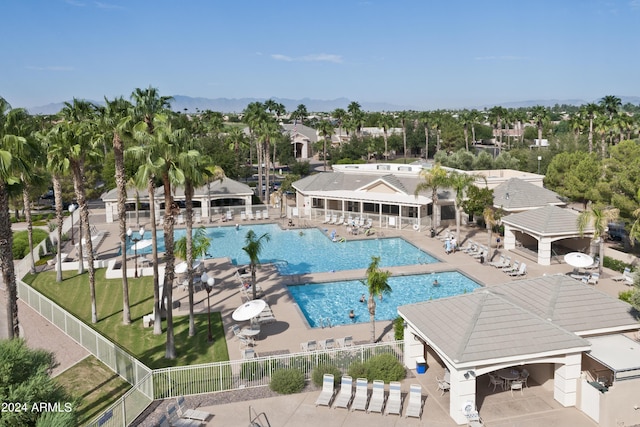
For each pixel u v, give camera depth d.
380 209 53.78
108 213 57.53
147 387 19.47
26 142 19.55
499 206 47.53
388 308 31.38
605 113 91.44
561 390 18.78
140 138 22.88
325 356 21.98
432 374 21.34
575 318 20.20
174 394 20.09
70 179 62.88
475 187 46.78
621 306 20.98
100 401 19.98
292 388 20.03
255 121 71.81
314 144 128.88
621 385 17.38
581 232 36.38
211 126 96.50
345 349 22.12
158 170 21.95
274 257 43.97
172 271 23.27
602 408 17.41
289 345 24.80
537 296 21.66
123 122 25.81
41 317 29.19
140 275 37.66
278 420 18.12
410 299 32.91
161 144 21.98
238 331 25.56
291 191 73.62
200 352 24.14
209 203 59.28
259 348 24.44
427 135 120.88
